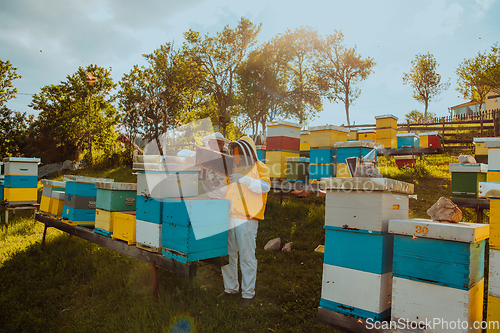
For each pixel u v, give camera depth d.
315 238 5.15
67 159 18.27
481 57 17.03
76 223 4.50
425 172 8.38
